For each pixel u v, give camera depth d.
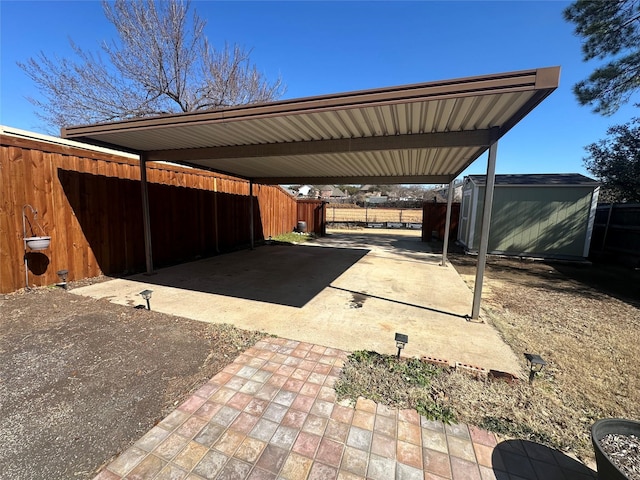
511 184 8.73
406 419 1.90
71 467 1.50
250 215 9.21
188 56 10.48
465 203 10.88
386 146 3.86
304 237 12.88
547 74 2.20
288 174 8.28
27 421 1.81
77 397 2.04
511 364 2.69
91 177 5.14
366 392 2.15
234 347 2.82
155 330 3.15
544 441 1.76
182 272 6.05
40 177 4.39
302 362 2.56
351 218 22.47
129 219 5.86
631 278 6.44
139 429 1.76
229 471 1.49
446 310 4.16
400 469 1.53
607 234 8.83
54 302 3.90
